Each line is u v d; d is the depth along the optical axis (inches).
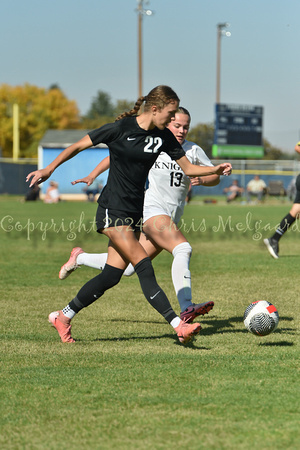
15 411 275.1
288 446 236.8
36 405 282.7
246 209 2187.5
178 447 236.2
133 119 358.6
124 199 367.9
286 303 542.0
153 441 241.9
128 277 708.7
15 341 407.5
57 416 268.8
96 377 325.4
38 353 377.1
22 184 3211.1
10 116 5999.0
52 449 235.8
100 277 392.5
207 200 2800.2
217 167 371.2
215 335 427.5
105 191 376.5
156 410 275.3
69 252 953.5
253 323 400.8
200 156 448.1
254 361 357.4
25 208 2052.2
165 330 444.5
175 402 285.6
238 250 997.8
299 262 834.8
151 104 350.3
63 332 404.5
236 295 582.9
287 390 303.0
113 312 509.7
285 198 3034.0
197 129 4020.7
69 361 358.0
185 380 319.6
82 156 2795.3
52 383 315.6
